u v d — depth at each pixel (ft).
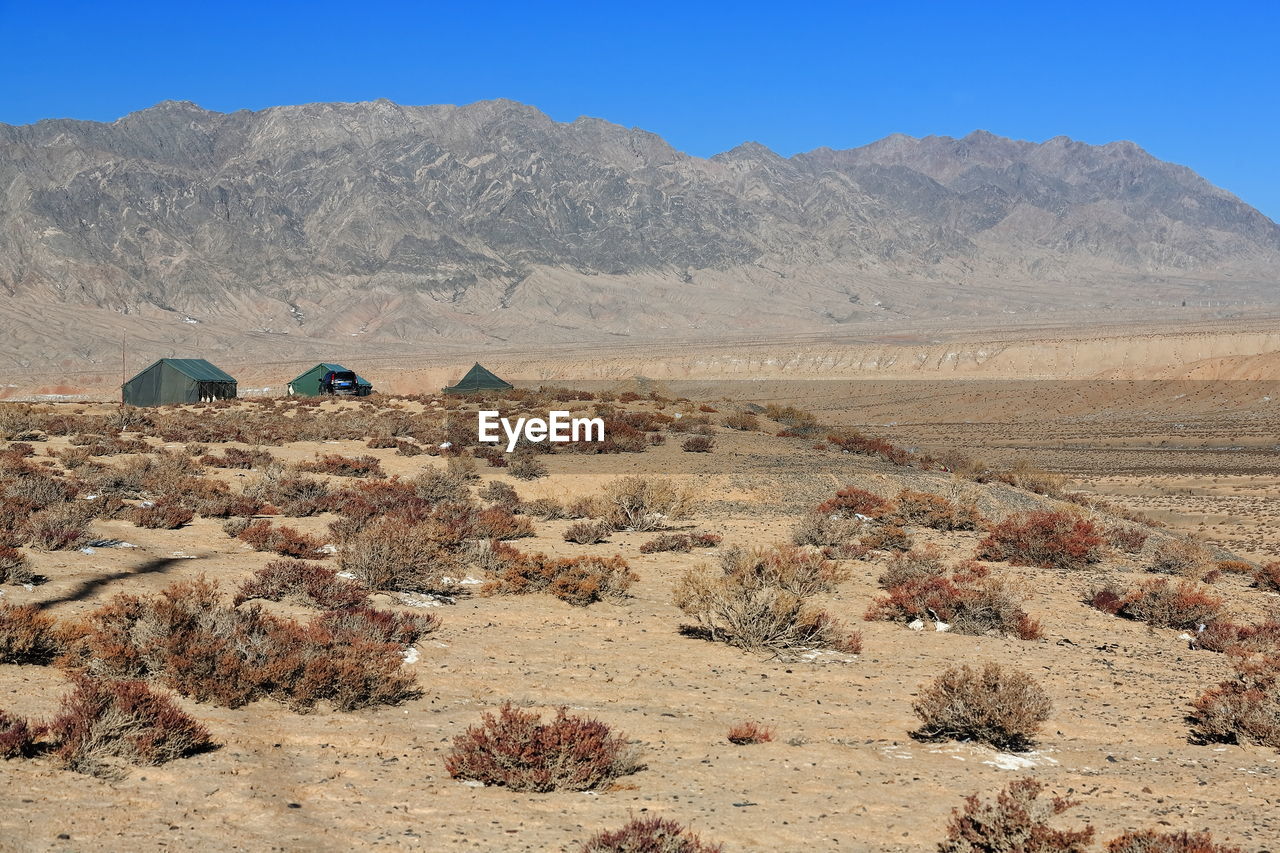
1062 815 32.65
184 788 31.24
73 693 36.09
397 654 47.06
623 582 68.03
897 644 59.06
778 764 36.81
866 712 44.73
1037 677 53.11
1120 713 47.55
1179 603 72.18
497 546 77.20
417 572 64.69
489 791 32.94
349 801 31.24
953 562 91.97
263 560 71.61
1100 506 155.74
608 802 32.24
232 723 37.93
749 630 55.42
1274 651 63.72
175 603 45.52
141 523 83.25
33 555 64.69
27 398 590.55
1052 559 94.84
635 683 47.47
